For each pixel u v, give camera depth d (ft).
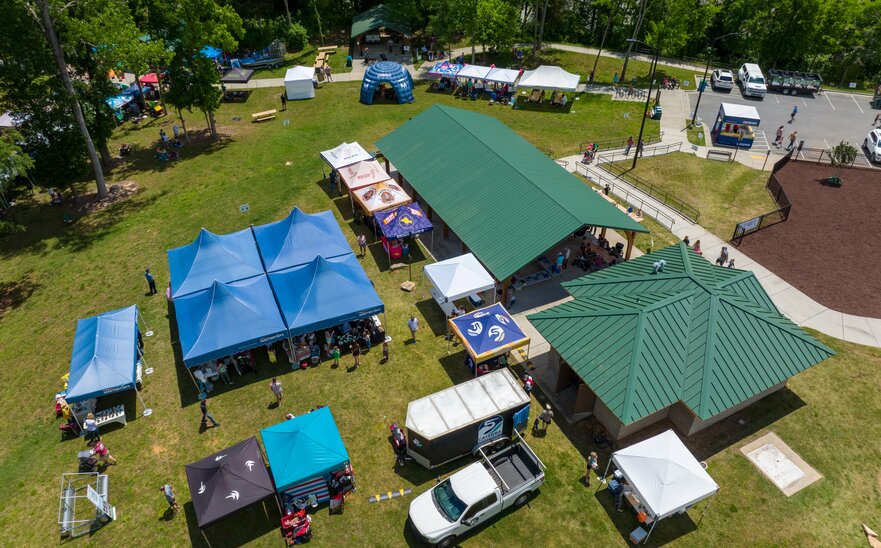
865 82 224.12
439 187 112.37
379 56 221.25
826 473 70.69
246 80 191.72
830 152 149.89
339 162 125.90
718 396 68.85
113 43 125.39
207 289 89.20
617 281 84.64
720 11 238.89
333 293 86.69
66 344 91.81
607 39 252.01
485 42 209.36
